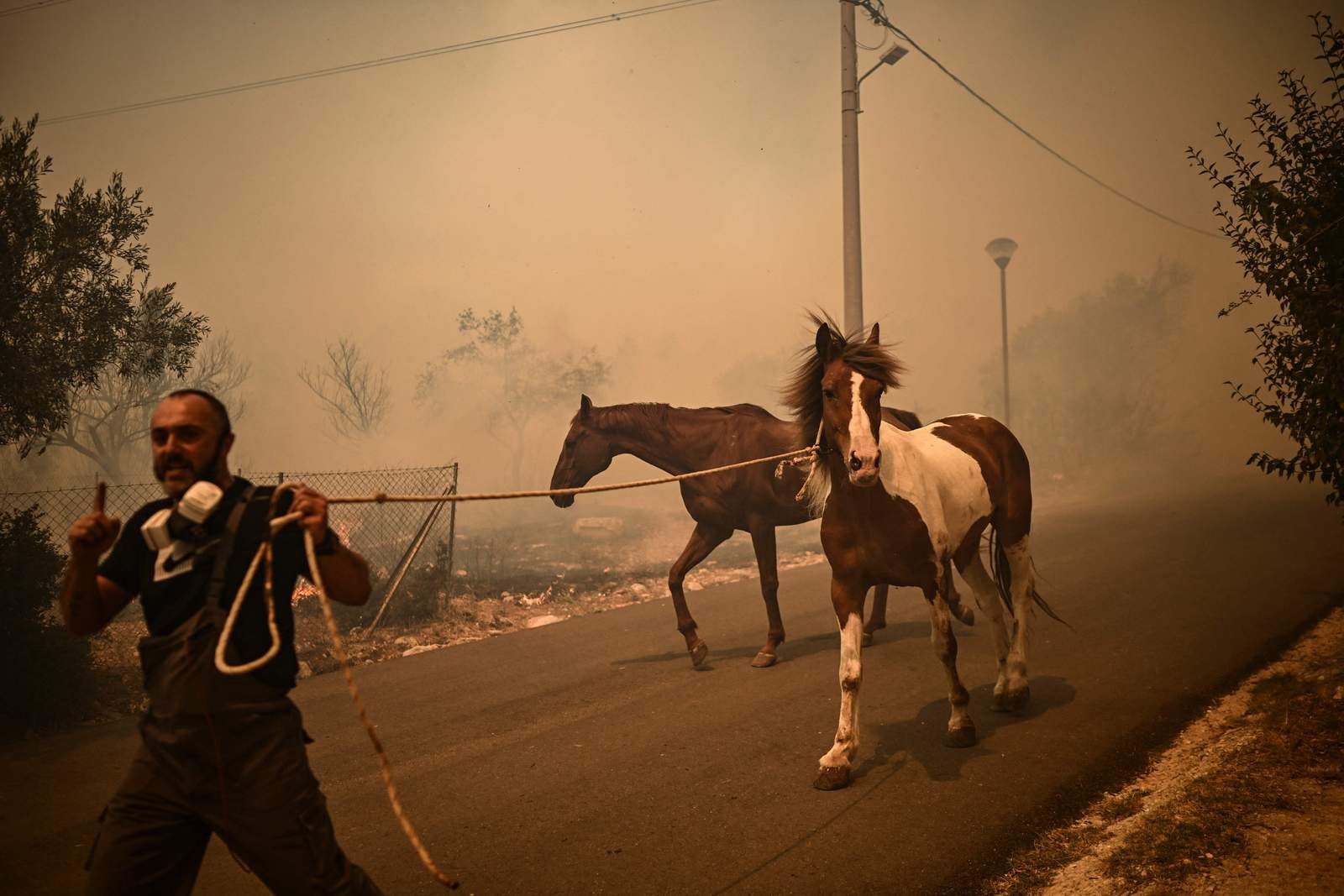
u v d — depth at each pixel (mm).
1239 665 6285
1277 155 5504
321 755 5543
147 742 2361
